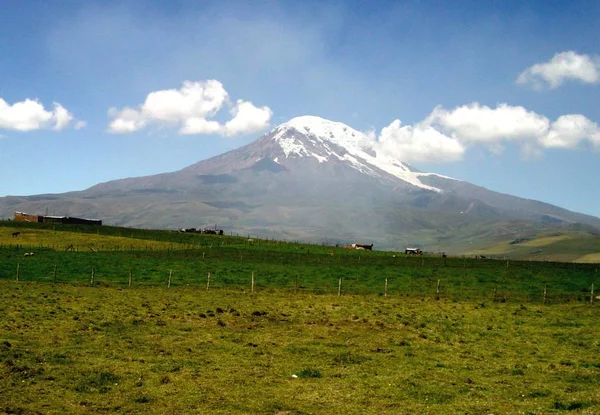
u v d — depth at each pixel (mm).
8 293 54500
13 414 21484
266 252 117375
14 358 29625
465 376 28891
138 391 25125
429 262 105688
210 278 76188
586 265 103062
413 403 24000
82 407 22812
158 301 54094
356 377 28328
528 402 24156
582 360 32969
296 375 28531
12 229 138500
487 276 83812
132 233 152875
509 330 42969
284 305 54031
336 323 45062
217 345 35531
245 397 24562
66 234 135875
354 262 102812
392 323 45219
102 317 43594
